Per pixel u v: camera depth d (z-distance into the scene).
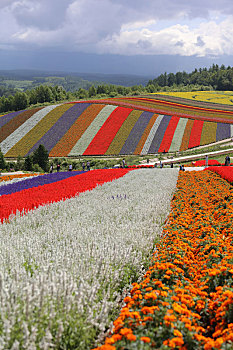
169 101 88.81
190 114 70.25
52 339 3.63
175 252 6.36
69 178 20.67
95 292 4.45
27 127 58.66
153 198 12.27
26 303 3.65
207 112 74.75
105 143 53.22
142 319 3.90
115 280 5.17
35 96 114.81
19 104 105.06
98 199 12.47
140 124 60.25
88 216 9.23
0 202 11.70
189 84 187.62
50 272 4.70
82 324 3.84
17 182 20.05
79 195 13.59
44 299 3.80
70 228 7.70
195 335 3.59
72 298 3.97
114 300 5.08
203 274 5.82
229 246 7.06
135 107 69.31
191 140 55.88
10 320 3.41
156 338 3.61
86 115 62.03
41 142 53.75
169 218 9.88
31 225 8.73
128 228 7.86
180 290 4.62
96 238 6.80
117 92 135.00
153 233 8.13
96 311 4.24
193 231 8.97
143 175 22.41
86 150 51.28
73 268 5.04
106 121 60.09
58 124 58.88
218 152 47.94
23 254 5.82
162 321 3.84
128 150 51.59
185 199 13.69
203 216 10.51
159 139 55.41
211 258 6.40
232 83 144.00
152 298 4.31
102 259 5.40
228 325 3.82
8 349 3.21
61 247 6.11
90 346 3.87
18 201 11.99
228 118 68.94
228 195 14.23
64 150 51.41
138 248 6.82
